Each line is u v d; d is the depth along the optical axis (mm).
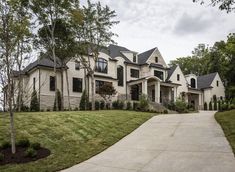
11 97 10180
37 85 28047
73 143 11711
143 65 37812
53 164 9195
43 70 28578
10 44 10094
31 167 8758
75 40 26922
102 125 15234
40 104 27531
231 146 10156
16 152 9914
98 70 33062
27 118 14594
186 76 45344
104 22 28141
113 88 30797
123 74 36125
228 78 44625
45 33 25109
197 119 17672
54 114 16422
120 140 13094
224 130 12898
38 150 10336
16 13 10367
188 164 8492
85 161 9836
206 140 11469
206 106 41438
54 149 10703
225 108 23062
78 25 26594
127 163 9227
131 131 15031
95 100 31578
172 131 14203
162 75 39312
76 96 30625
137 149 11117
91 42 28094
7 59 9867
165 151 10414
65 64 28062
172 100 36000
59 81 29609
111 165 9133
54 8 24672
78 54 27828
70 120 15172
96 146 11719
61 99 27375
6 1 9914
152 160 9359
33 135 11930
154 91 37812
